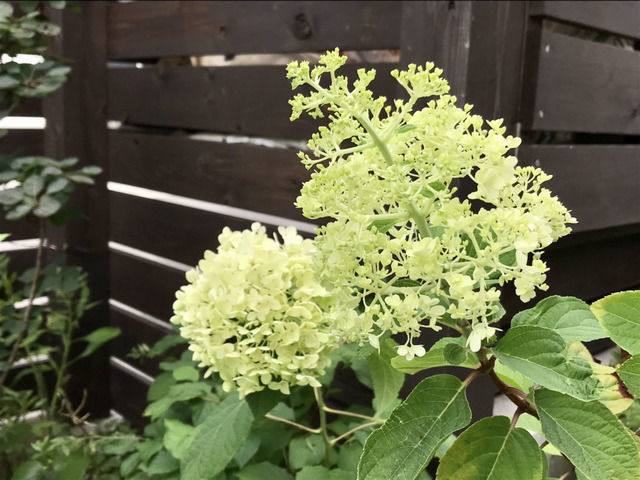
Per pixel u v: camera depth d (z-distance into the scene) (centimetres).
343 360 62
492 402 59
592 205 55
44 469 76
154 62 111
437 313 27
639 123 53
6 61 86
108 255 120
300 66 29
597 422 28
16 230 111
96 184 116
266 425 60
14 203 81
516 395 31
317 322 31
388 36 69
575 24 60
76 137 113
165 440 62
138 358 116
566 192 57
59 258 97
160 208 107
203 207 101
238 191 91
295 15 79
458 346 29
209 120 95
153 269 111
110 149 116
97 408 121
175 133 105
